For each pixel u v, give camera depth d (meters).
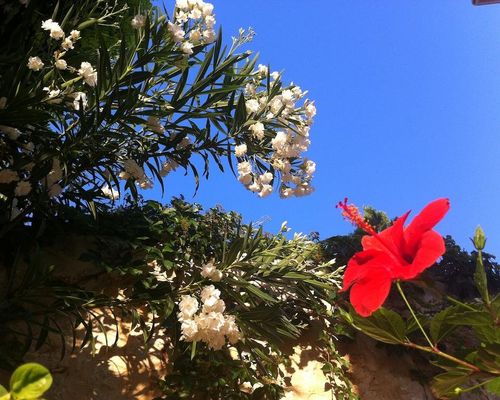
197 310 3.26
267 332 3.43
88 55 3.71
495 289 5.23
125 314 3.30
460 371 1.12
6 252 3.49
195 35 3.59
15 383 0.73
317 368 4.14
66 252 3.74
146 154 3.62
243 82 3.86
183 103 3.47
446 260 5.28
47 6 3.87
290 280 3.95
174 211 4.23
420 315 1.17
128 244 3.82
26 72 3.32
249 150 3.67
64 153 3.21
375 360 4.39
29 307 3.32
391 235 1.19
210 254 4.29
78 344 3.40
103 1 4.12
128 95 3.18
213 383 3.46
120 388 3.33
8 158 3.36
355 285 1.13
